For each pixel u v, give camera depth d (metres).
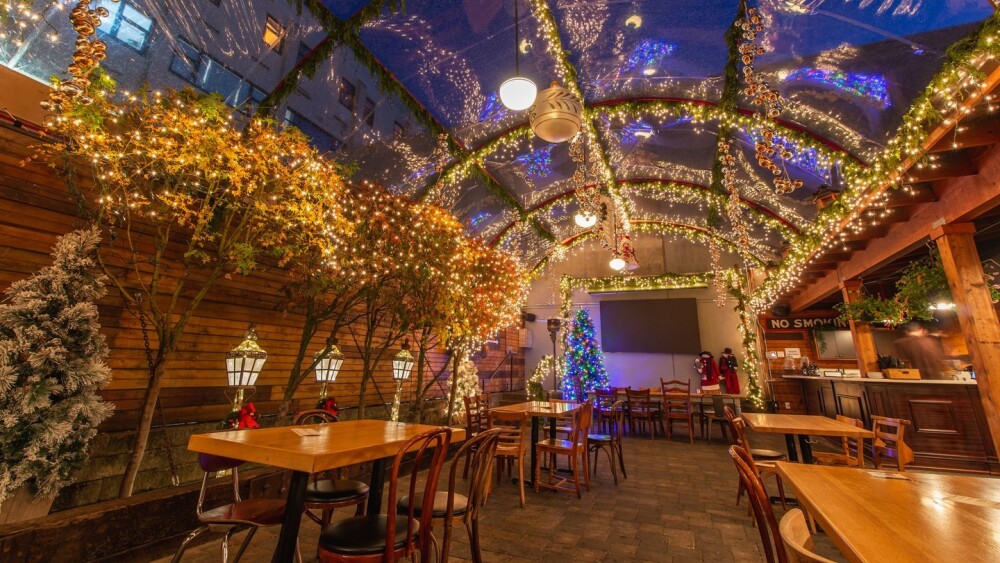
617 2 4.43
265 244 3.71
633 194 9.97
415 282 4.92
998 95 3.22
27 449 2.46
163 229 3.92
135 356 3.70
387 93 5.16
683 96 5.95
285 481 3.83
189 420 4.04
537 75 5.53
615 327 12.04
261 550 2.99
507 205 8.97
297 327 5.36
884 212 5.25
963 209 4.39
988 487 1.53
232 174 3.24
